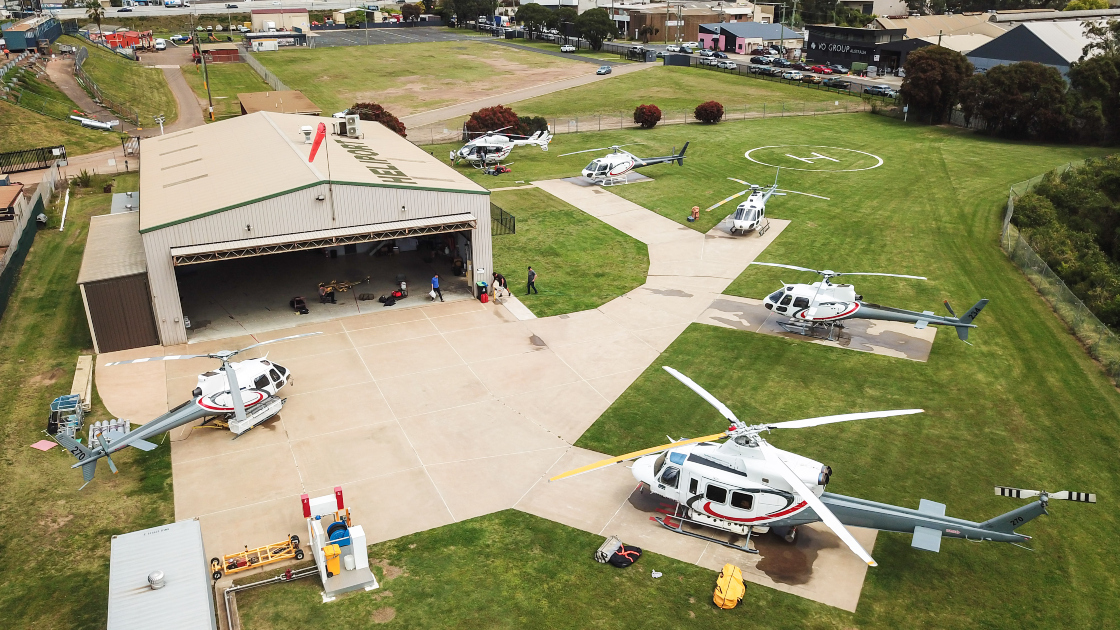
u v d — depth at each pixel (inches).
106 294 1222.3
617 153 2356.1
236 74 4473.4
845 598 755.4
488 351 1277.1
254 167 1469.0
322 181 1301.7
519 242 1809.8
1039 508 704.4
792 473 764.0
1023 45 3617.1
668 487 850.1
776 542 837.2
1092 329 1330.0
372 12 7347.4
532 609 739.4
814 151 2738.7
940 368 1235.2
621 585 770.8
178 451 995.3
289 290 1515.7
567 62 4820.4
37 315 1391.5
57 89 3420.3
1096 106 2854.3
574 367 1227.9
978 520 860.0
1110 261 1856.5
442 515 874.8
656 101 3661.4
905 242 1824.6
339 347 1278.3
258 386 1053.2
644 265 1685.5
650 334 1350.9
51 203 2068.2
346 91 3956.7
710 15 6008.9
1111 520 874.8
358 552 768.9
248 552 786.8
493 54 5182.1
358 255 1723.7
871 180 2367.1
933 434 1043.9
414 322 1381.6
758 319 1418.6
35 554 807.7
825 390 1162.6
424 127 3117.6
